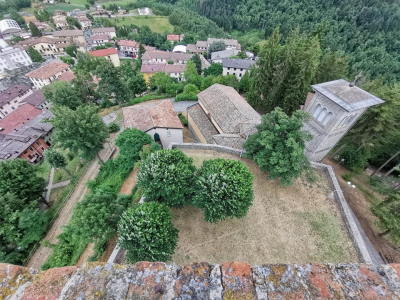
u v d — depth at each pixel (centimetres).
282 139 2095
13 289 461
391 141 3284
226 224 2091
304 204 2289
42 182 3559
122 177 3016
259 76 3972
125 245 1530
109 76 4862
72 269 500
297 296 456
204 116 3794
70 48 10675
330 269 499
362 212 2733
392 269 495
